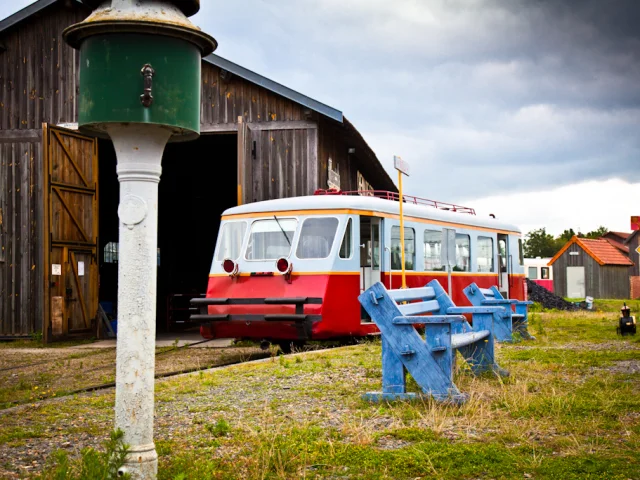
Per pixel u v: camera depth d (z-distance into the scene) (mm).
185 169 30172
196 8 4656
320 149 19406
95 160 19562
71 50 20031
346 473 4926
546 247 132125
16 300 19641
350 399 7430
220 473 4953
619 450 5254
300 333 13391
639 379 8336
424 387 7008
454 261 18734
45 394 9195
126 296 4367
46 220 17859
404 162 13953
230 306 14039
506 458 5059
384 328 7191
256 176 19219
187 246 31906
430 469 4883
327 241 13914
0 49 20125
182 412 7273
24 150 19938
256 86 19391
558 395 7145
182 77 4445
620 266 63562
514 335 13539
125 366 4352
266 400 7684
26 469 5324
